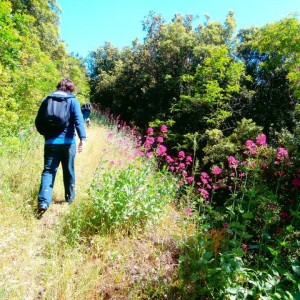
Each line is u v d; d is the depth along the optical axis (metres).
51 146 3.46
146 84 21.95
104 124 14.95
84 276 2.58
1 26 5.84
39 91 7.68
